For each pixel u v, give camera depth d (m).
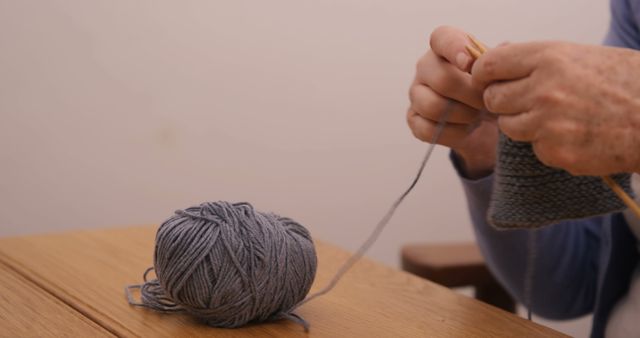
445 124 0.77
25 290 0.72
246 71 1.58
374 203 1.77
